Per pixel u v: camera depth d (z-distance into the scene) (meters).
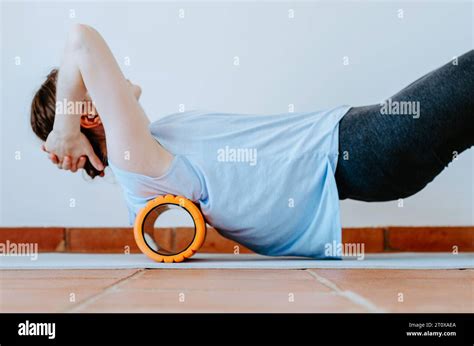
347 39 2.23
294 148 1.49
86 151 1.53
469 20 2.23
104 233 2.21
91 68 1.37
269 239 1.54
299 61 2.23
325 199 1.48
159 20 2.24
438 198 2.21
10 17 2.24
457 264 1.40
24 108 2.23
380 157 1.46
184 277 1.18
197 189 1.47
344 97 2.23
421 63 2.23
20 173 2.23
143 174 1.44
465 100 1.41
